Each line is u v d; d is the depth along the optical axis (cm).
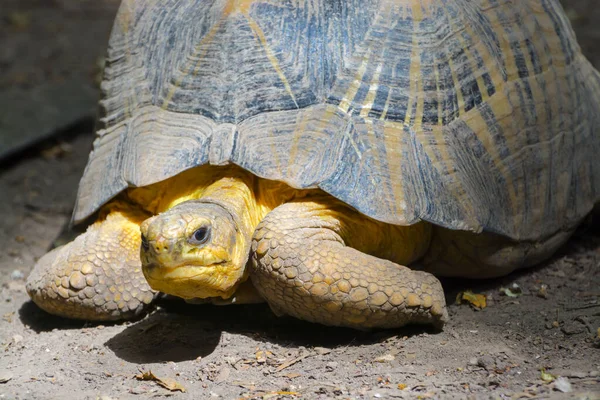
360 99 518
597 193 623
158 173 514
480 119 547
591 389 421
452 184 516
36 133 952
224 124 516
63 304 533
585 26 1232
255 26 539
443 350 483
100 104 598
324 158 495
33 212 812
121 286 533
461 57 552
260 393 442
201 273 464
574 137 611
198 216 463
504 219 547
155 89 560
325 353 489
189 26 564
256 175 496
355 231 512
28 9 1462
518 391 424
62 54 1234
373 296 482
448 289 584
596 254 625
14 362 503
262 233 487
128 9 615
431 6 553
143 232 459
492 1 590
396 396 427
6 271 675
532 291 572
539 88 588
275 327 534
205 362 484
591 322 511
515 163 561
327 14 539
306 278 476
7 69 1169
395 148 508
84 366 489
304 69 525
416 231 532
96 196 542
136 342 518
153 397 444
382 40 536
